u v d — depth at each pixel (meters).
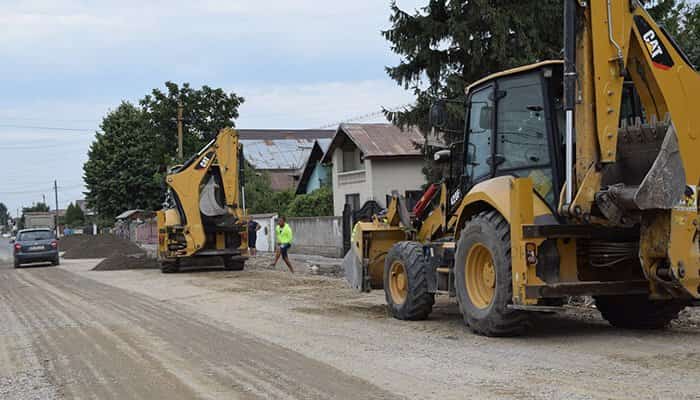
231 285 20.23
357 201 40.59
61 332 12.31
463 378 7.74
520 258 9.36
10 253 59.22
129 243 50.81
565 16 9.06
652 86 9.14
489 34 20.98
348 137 41.28
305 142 78.50
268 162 72.38
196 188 25.59
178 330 11.98
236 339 10.83
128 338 11.34
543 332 10.51
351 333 11.00
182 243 26.03
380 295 16.56
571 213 9.03
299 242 37.00
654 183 8.64
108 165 64.25
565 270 9.61
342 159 42.19
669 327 10.86
